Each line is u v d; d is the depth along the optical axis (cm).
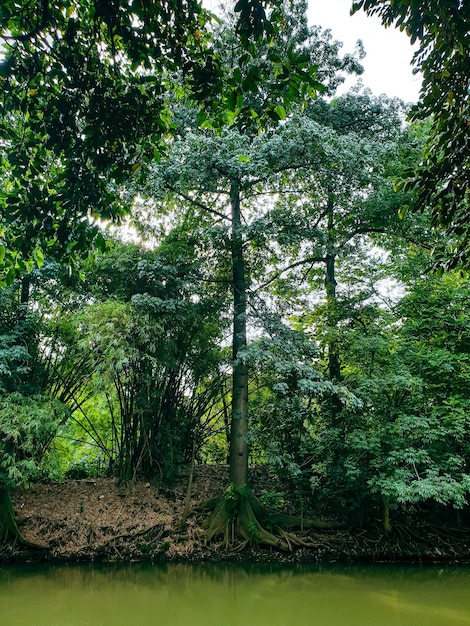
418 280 1064
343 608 623
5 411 868
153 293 1026
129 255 1028
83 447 1375
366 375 962
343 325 1084
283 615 596
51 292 1045
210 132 993
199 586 731
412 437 898
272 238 990
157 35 317
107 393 996
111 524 945
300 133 913
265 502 1035
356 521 1004
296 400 954
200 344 1133
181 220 1163
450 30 295
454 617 585
